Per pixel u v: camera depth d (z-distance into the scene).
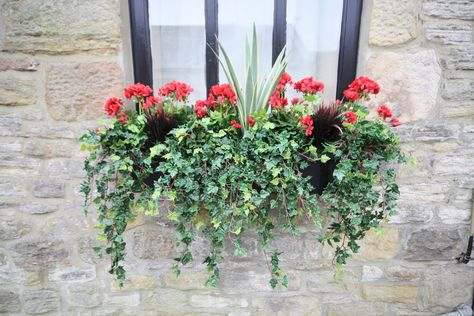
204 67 1.45
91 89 1.22
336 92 1.39
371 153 1.09
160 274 1.38
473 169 1.31
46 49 1.19
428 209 1.34
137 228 1.34
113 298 1.40
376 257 1.38
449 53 1.22
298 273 1.39
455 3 1.18
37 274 1.36
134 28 1.30
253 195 1.06
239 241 1.12
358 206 1.08
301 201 1.15
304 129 1.06
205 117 1.11
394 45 1.21
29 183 1.28
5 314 1.39
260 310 1.43
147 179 1.13
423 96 1.25
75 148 1.26
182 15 1.40
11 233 1.31
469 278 1.40
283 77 1.20
